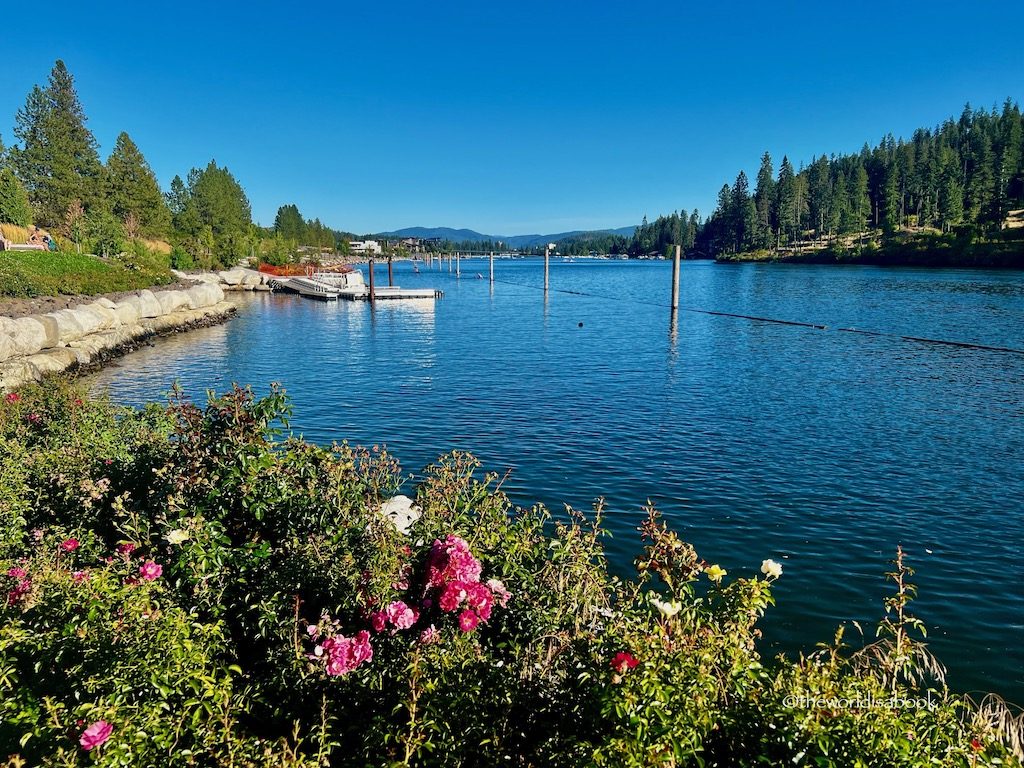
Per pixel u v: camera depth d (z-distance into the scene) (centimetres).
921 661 749
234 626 502
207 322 4825
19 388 1287
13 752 383
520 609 484
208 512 570
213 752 361
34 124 6575
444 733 364
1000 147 11688
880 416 1891
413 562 503
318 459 648
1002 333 3484
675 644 386
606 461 1501
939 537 1089
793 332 3862
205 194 9931
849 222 12769
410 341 3838
